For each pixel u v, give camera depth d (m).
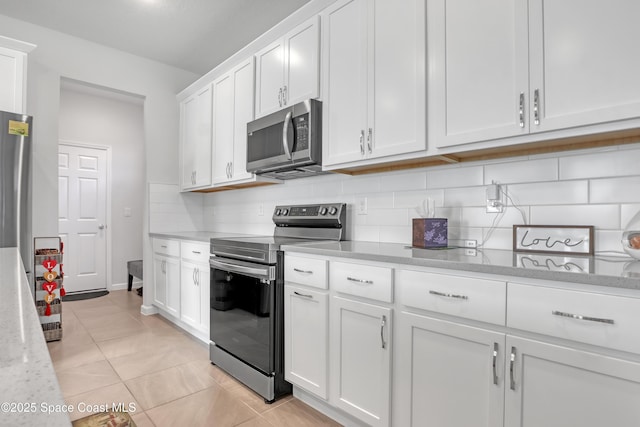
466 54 1.53
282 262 2.00
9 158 2.34
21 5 2.71
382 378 1.49
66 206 4.48
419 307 1.37
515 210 1.68
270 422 1.75
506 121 1.41
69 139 4.49
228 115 3.02
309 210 2.56
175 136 3.79
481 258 1.36
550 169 1.58
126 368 2.33
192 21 2.92
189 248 2.88
